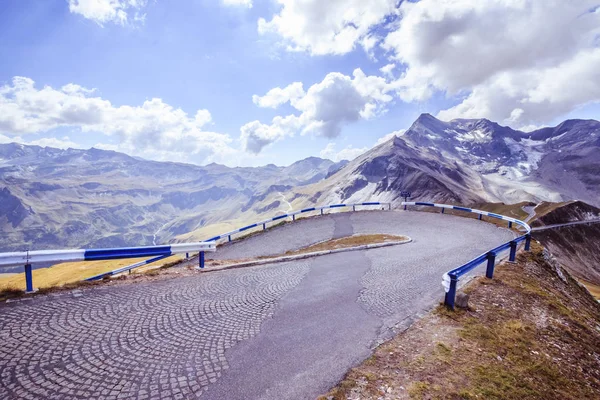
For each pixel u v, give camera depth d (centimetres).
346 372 696
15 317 822
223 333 833
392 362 744
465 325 981
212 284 1219
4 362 636
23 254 974
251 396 598
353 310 1061
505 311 1154
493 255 1489
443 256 1972
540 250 2355
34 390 566
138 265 2327
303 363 721
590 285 7188
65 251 1074
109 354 695
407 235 2845
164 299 1029
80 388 581
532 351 886
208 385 620
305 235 3075
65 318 841
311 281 1344
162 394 583
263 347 778
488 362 775
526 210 13562
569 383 780
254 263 1589
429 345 838
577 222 11956
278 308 1029
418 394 619
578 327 1202
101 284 1132
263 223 3369
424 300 1205
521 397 658
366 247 2175
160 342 762
